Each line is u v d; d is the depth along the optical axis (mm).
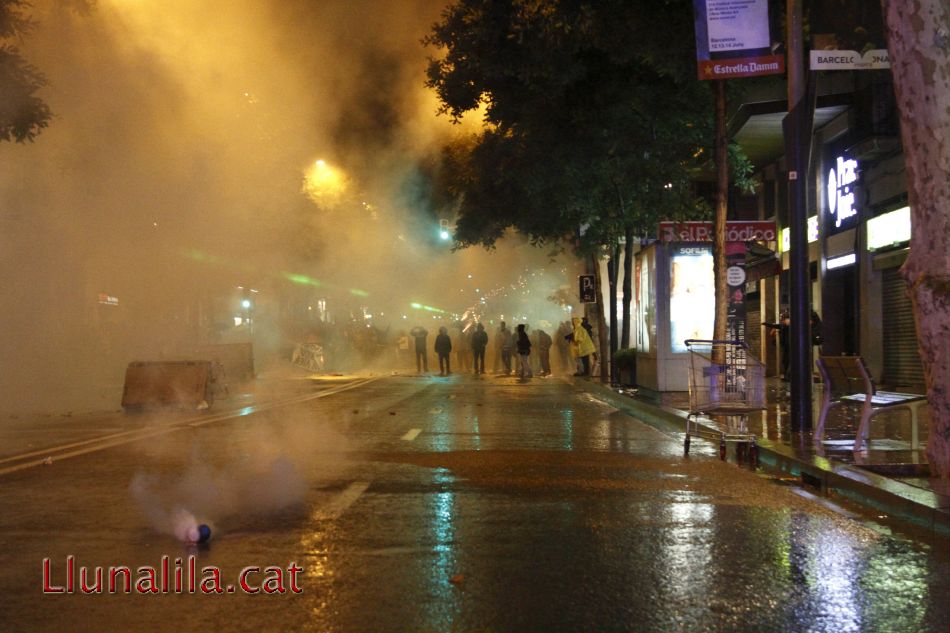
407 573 5801
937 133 8398
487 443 12695
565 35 16734
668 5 16188
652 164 20891
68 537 6758
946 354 8594
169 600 5238
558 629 4746
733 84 19172
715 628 4766
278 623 4840
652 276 21594
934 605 5176
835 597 5316
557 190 24547
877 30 13305
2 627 4777
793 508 7988
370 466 10383
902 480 8367
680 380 21109
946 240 8516
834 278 26078
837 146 25516
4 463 10516
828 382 11414
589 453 11664
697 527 7184
